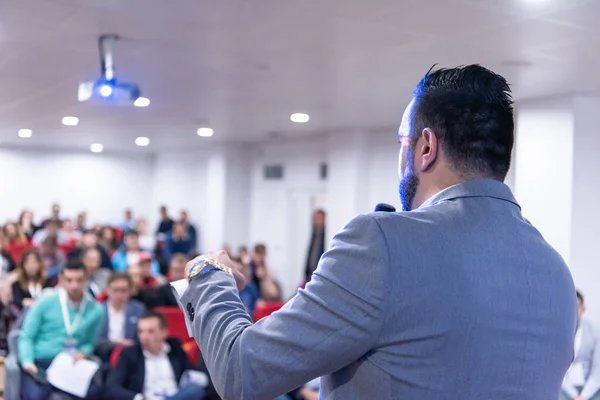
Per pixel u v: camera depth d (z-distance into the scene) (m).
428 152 0.91
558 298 0.88
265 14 3.55
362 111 6.91
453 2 3.25
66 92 6.25
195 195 12.44
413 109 0.94
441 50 4.25
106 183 13.69
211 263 0.96
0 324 4.91
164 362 4.14
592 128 5.71
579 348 4.23
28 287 5.37
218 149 11.08
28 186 13.16
